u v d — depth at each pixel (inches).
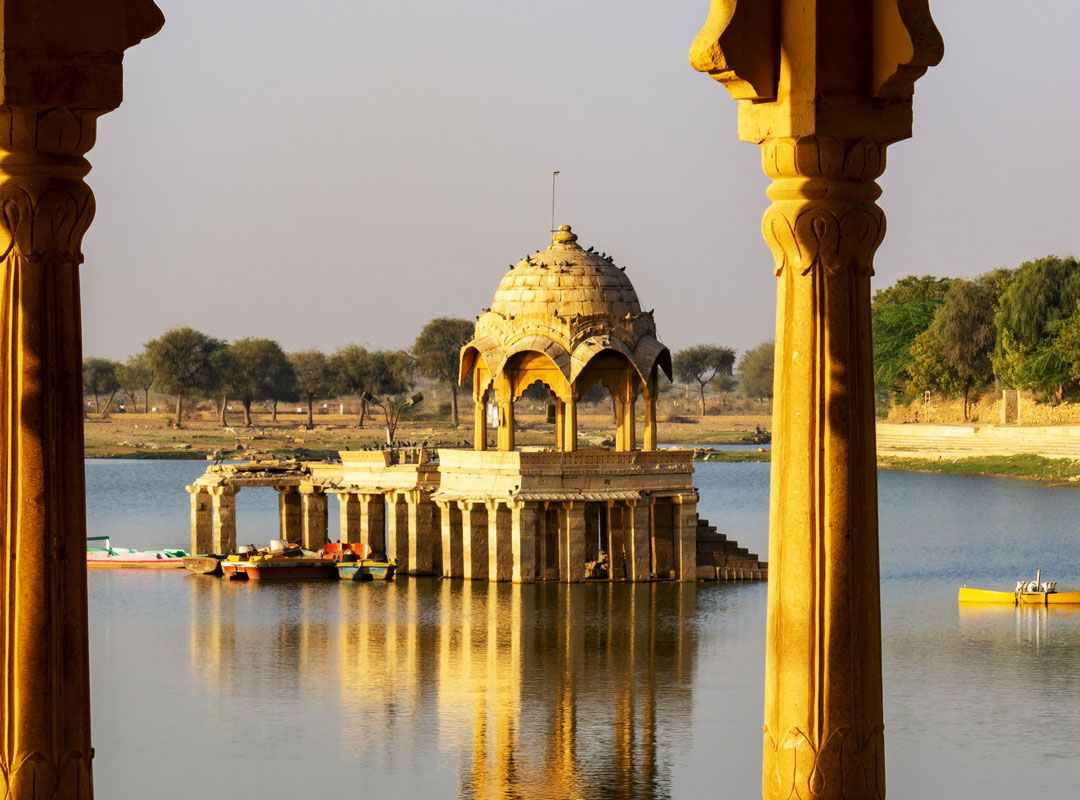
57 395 663.8
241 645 2883.9
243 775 1943.9
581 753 2043.6
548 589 3462.1
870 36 652.1
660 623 3038.9
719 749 2054.6
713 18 652.7
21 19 639.1
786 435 666.8
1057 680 2500.0
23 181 652.7
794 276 666.2
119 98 656.4
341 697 2415.1
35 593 659.4
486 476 3560.5
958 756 1994.3
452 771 1959.9
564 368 3563.0
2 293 658.8
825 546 659.4
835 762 658.8
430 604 3302.2
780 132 656.4
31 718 657.6
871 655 666.2
